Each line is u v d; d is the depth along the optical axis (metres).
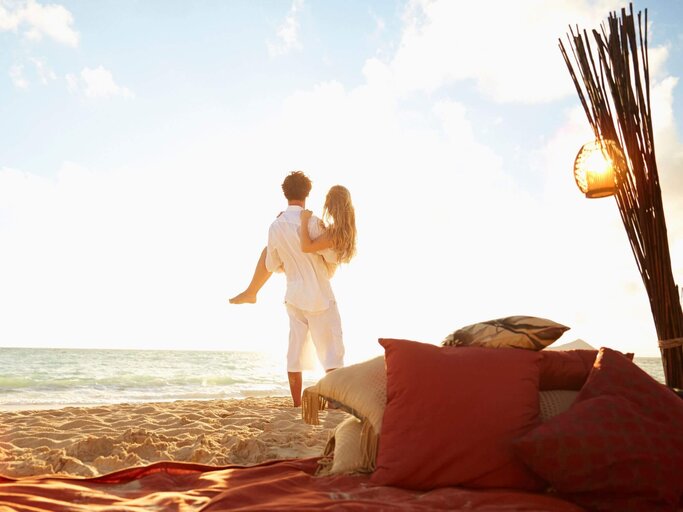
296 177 4.94
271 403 6.98
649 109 3.30
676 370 3.15
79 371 25.08
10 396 11.07
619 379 2.25
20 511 1.80
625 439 1.99
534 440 2.04
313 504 1.86
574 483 2.00
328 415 5.22
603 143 3.38
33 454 3.28
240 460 3.15
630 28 3.35
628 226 3.33
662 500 1.91
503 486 2.20
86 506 1.93
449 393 2.31
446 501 1.98
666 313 3.18
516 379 2.34
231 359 47.72
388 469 2.27
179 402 7.51
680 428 2.06
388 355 2.54
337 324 4.82
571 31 3.53
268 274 5.04
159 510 1.92
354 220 4.74
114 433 4.05
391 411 2.39
